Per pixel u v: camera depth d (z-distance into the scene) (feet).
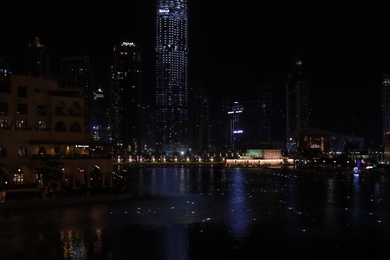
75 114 420.77
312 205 369.50
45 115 404.36
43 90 409.69
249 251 207.82
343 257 198.59
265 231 253.24
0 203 319.27
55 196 358.64
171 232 248.73
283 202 392.68
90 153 428.56
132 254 201.67
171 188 552.00
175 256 199.00
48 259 193.06
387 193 474.49
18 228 254.68
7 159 375.25
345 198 424.46
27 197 351.05
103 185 408.87
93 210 320.91
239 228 261.44
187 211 328.90
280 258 197.36
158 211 326.03
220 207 354.33
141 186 582.35
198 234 244.22
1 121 380.58
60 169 383.24
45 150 397.80
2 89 391.45
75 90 426.10
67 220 279.90
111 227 261.03
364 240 230.89
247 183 648.38
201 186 588.91
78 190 380.17
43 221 275.18
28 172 382.63
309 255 201.98
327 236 239.91
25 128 392.06
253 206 362.33
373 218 299.58
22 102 392.68
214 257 198.29
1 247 212.23
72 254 201.05
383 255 201.98
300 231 253.65
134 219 288.30
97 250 208.03
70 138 412.77
